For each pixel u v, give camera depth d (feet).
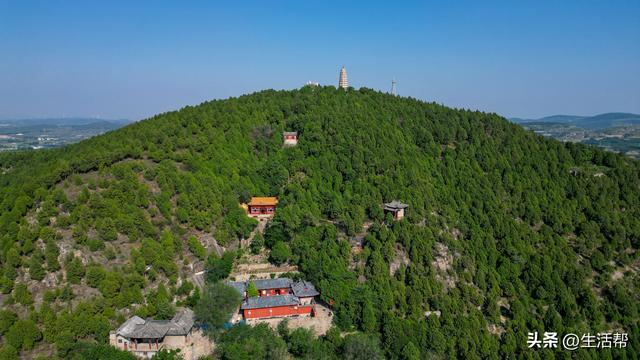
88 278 372.58
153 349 349.41
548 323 451.53
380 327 412.98
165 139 553.64
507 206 574.56
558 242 532.73
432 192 564.30
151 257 404.36
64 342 333.62
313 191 540.93
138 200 442.50
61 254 385.50
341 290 422.41
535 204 578.25
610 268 514.68
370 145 613.93
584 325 460.55
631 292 501.15
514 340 430.61
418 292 439.63
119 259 399.44
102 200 421.18
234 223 494.59
